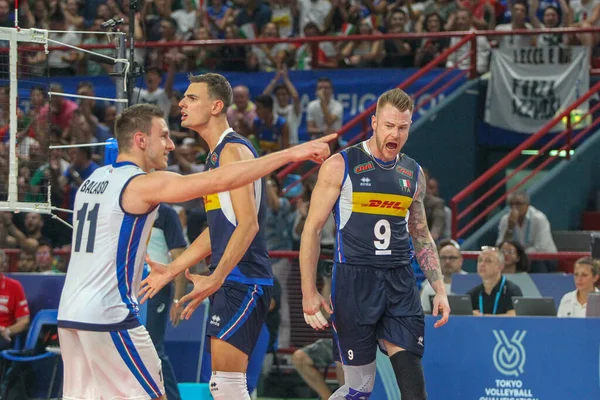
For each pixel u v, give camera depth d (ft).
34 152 49.83
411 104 33.27
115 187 27.96
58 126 74.08
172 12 91.97
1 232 63.93
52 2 86.79
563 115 71.67
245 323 32.60
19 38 41.83
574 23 80.28
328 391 48.01
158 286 29.76
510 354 41.57
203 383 49.78
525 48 77.66
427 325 42.32
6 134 50.44
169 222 45.21
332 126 77.56
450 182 79.20
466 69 79.87
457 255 51.65
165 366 44.29
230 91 33.76
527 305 43.96
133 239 27.99
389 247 33.58
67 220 68.18
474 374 41.78
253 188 31.71
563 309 47.78
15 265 61.31
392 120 32.76
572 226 73.15
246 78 81.15
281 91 78.64
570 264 60.95
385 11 86.38
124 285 28.09
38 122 47.65
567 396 40.98
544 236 64.39
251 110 77.05
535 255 55.88
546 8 79.10
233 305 32.48
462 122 79.15
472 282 51.55
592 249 47.26
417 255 35.50
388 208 33.53
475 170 79.77
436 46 81.41
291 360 52.24
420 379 33.19
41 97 56.85
